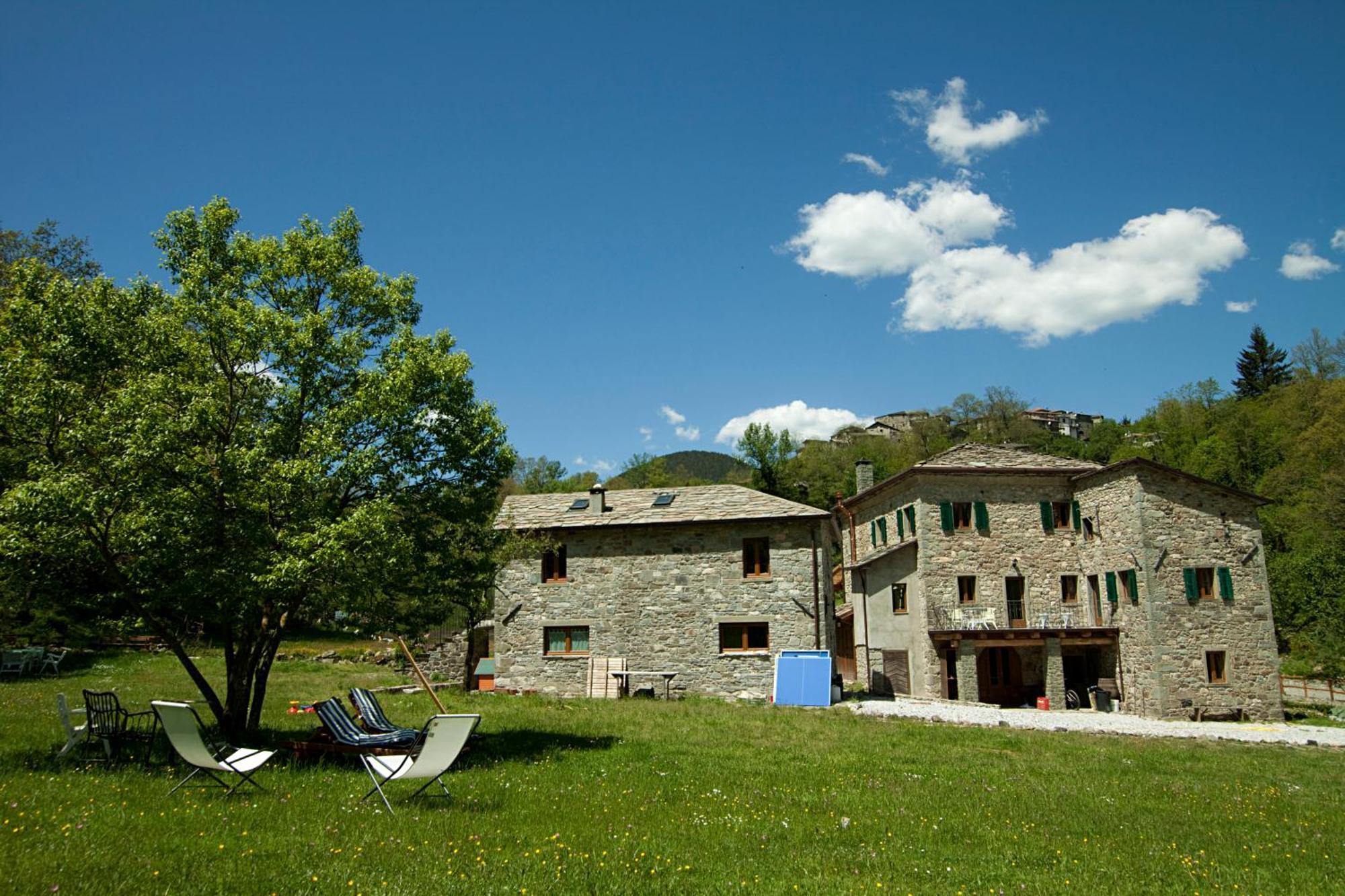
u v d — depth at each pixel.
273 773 11.23
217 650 34.53
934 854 8.48
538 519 31.44
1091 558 31.39
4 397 11.99
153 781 10.12
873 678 34.50
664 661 29.53
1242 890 7.62
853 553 38.81
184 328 14.27
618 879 6.90
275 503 13.58
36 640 29.91
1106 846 9.18
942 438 80.06
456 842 7.83
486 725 18.52
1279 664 29.02
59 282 13.04
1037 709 29.16
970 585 31.23
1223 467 61.38
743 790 11.66
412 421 15.09
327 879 6.51
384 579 14.18
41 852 6.74
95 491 11.59
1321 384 62.97
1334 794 14.03
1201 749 19.89
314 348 14.53
